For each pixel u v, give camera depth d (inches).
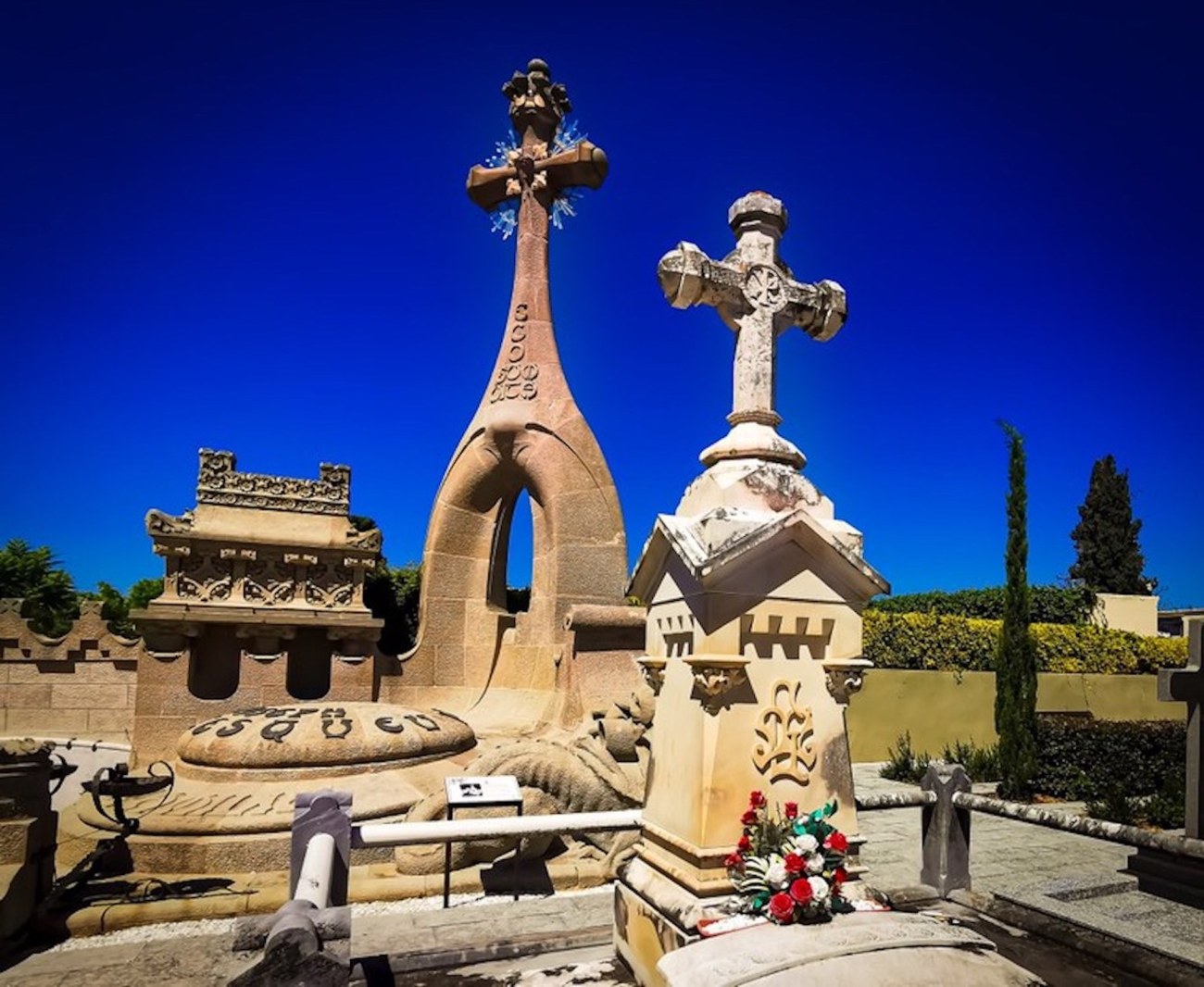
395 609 781.3
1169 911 284.4
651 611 167.2
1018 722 523.2
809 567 150.9
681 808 147.7
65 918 241.3
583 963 163.8
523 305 541.3
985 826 428.8
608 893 210.1
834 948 114.7
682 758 149.8
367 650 496.1
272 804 304.3
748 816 138.4
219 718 365.7
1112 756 514.3
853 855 149.9
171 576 469.1
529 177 553.3
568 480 503.8
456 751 373.4
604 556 500.1
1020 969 116.1
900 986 109.1
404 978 158.6
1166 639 788.0
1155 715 747.4
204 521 479.5
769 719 146.3
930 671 665.0
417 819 296.7
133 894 260.5
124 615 1047.6
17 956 215.0
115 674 593.9
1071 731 553.3
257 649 475.5
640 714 325.1
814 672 151.4
